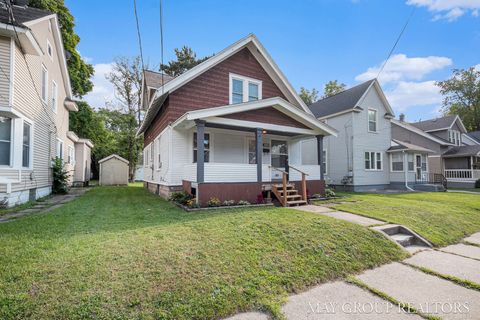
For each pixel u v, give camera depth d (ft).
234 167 28.58
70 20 59.82
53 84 38.06
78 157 57.72
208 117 26.61
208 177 27.22
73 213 20.86
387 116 59.57
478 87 102.78
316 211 23.62
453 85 107.55
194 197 26.94
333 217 20.63
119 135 83.10
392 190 54.49
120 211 22.22
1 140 24.36
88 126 72.69
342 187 55.36
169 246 12.61
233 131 36.11
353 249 14.75
